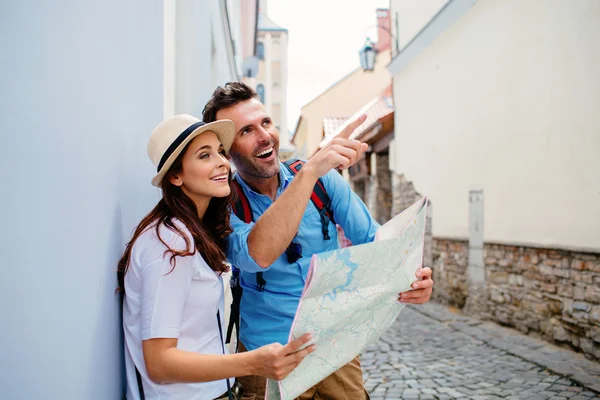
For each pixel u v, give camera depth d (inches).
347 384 70.5
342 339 53.5
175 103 132.8
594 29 158.4
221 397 55.0
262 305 68.1
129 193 61.2
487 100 235.0
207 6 180.9
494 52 226.1
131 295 50.9
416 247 57.2
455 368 168.9
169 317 46.8
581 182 167.8
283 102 1173.7
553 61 181.8
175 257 47.8
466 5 249.8
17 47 29.8
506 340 198.1
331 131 706.8
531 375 155.6
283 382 48.3
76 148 40.2
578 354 171.5
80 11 41.4
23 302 30.6
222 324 54.9
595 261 162.6
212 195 54.5
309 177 52.8
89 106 43.7
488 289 238.8
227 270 54.4
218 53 240.7
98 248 46.3
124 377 56.0
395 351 196.7
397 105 377.1
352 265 49.1
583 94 165.3
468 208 258.5
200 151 53.7
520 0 201.9
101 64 47.9
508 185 218.1
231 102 67.0
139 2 69.8
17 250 29.9
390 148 411.2
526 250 205.6
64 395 36.7
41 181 33.3
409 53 336.8
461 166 266.4
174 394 50.2
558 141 180.2
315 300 47.9
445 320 247.1
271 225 53.1
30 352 31.5
